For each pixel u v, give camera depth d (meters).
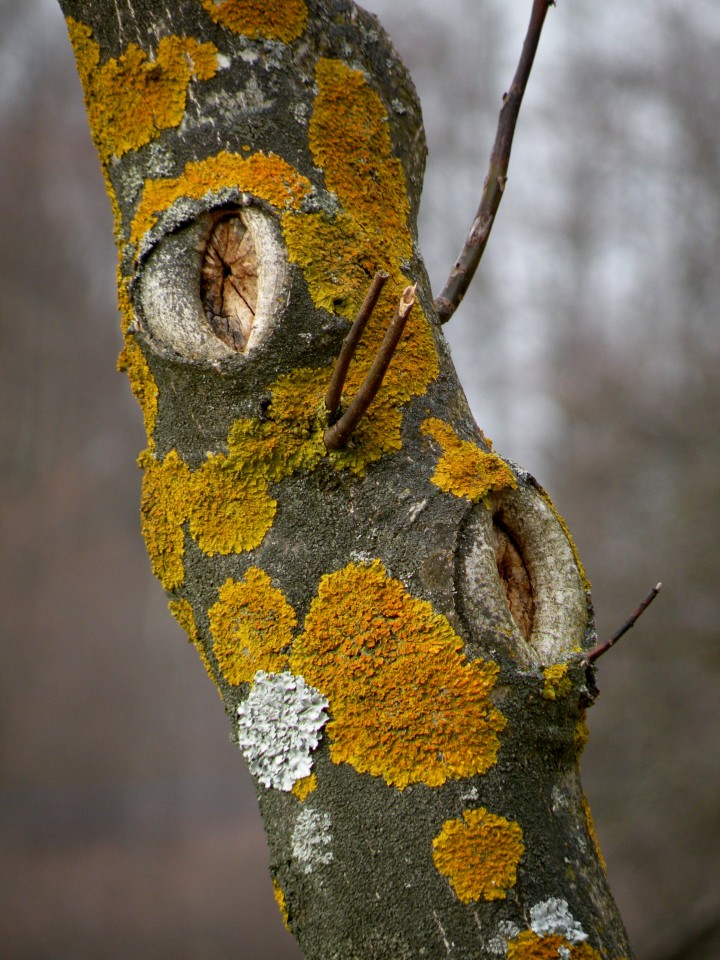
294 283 1.06
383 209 1.08
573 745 1.05
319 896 1.03
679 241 6.80
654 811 4.05
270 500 1.06
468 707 1.03
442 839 1.02
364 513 1.05
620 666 4.35
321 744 1.04
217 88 1.07
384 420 1.06
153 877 8.09
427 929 1.02
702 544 4.38
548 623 1.05
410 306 1.02
